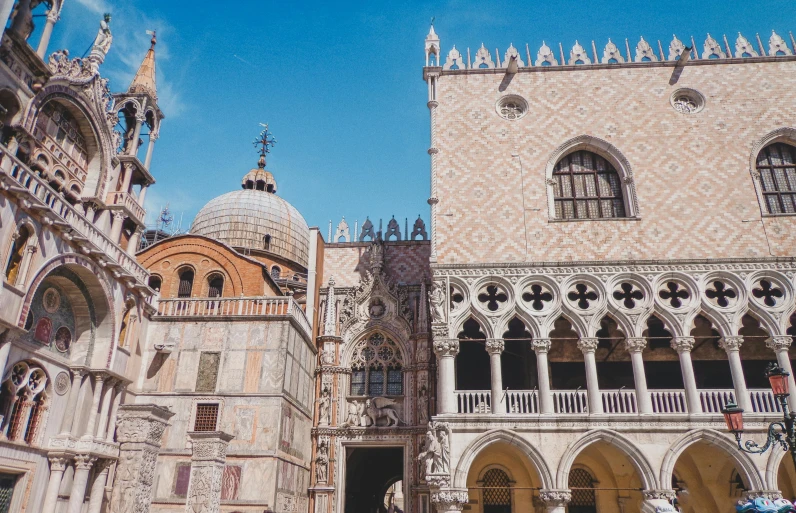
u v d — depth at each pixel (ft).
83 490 73.41
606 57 109.70
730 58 107.04
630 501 98.99
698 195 98.63
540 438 86.17
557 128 104.99
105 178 91.30
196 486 68.95
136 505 67.67
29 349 69.46
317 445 108.58
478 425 87.30
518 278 95.50
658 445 84.79
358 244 129.29
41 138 79.66
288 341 97.71
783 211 98.37
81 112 86.48
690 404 87.15
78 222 75.92
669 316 91.76
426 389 109.91
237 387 94.58
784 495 96.12
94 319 81.76
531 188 101.30
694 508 98.22
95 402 78.69
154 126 102.47
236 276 130.62
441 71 110.63
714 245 95.40
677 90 106.01
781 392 49.52
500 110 107.45
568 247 97.04
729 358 89.25
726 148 101.24
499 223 99.19
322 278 126.41
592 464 103.30
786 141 102.32
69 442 73.72
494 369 90.33
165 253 134.41
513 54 110.83
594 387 88.58
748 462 82.94
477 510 100.73
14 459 66.08
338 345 116.16
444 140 105.50
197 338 98.48
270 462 88.89
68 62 83.56
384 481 163.22
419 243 127.24
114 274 82.84
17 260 65.26
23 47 70.64
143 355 96.78
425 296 117.29
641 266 94.68
